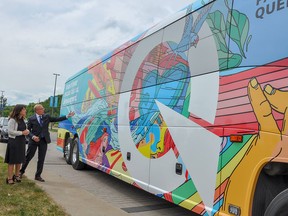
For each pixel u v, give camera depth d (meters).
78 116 12.42
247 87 4.39
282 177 4.25
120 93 8.52
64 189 8.48
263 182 4.20
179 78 5.93
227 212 4.50
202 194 5.02
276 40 4.06
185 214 6.88
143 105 7.18
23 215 5.96
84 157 11.34
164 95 6.35
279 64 3.98
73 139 12.98
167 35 6.52
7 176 8.94
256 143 4.16
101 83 10.09
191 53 5.66
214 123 4.91
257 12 4.39
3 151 17.23
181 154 5.62
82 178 10.66
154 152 6.52
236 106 4.53
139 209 7.21
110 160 8.82
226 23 4.93
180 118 5.75
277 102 3.93
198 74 5.41
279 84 3.94
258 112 4.18
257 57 4.30
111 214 6.54
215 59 5.06
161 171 6.20
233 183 4.45
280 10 4.07
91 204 7.17
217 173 4.75
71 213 6.39
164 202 7.85
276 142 3.89
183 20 6.04
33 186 8.32
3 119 25.20
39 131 9.32
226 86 4.76
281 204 3.88
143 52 7.46
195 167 5.23
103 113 9.68
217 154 4.79
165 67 6.44
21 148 8.47
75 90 13.30
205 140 5.07
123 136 8.06
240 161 4.37
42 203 6.85
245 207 4.20
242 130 4.39
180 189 5.57
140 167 7.05
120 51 8.82
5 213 6.04
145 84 7.20
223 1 5.06
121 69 8.61
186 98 5.64
